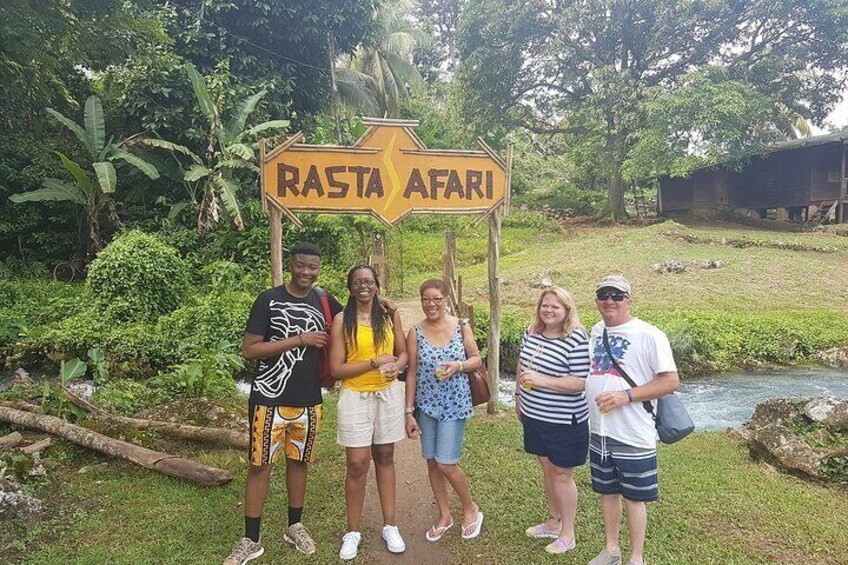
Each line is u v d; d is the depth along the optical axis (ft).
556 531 11.19
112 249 32.01
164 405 19.52
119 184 47.03
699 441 17.33
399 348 10.69
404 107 81.66
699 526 11.60
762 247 52.85
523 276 46.24
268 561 10.43
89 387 23.95
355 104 63.72
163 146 41.78
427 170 16.63
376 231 43.24
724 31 67.00
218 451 15.89
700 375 28.96
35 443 15.19
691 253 50.39
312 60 53.36
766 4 63.31
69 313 31.42
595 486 9.80
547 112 80.53
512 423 18.62
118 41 32.45
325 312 10.53
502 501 12.76
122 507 12.36
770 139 65.16
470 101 76.38
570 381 10.14
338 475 14.26
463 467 14.71
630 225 73.10
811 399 16.34
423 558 10.60
